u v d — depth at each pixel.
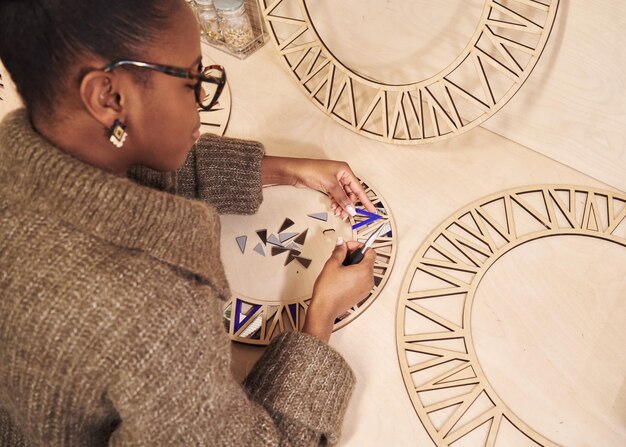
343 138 1.04
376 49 1.03
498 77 0.91
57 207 0.52
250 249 0.92
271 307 0.86
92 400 0.53
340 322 0.83
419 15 0.93
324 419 0.67
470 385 0.76
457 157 0.98
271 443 0.61
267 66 1.17
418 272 0.87
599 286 0.82
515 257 0.86
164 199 0.55
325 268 0.82
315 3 1.05
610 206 0.88
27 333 0.51
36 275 0.50
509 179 0.94
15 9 0.48
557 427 0.72
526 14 0.82
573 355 0.77
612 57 0.78
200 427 0.55
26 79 0.52
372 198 0.95
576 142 0.90
